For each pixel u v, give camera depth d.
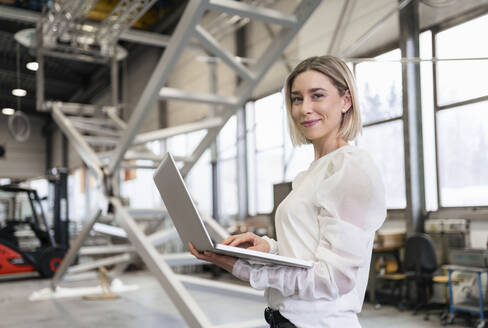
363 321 4.61
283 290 0.91
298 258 0.96
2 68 13.25
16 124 9.68
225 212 10.05
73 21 5.48
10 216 10.96
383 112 6.35
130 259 6.48
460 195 5.43
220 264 0.98
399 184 6.20
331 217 0.90
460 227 5.12
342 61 1.03
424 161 5.79
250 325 3.02
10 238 8.73
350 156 0.94
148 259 3.86
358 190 0.88
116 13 5.37
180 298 3.33
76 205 19.03
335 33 4.84
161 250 8.99
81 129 5.66
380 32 6.00
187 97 3.47
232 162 9.85
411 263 4.98
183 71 11.26
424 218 5.71
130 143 3.98
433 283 5.25
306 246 0.96
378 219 0.89
